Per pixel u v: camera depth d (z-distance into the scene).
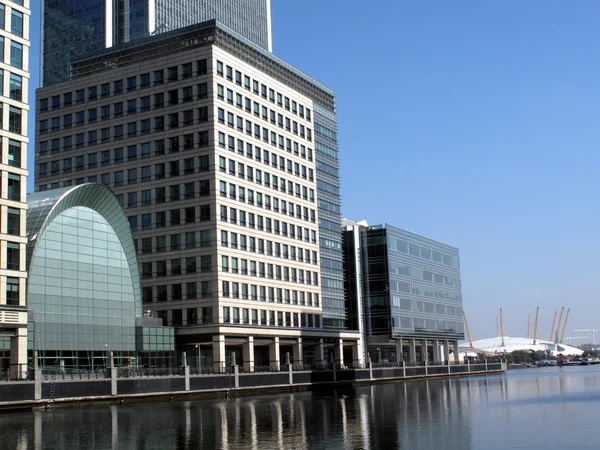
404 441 49.41
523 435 51.97
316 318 145.50
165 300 123.06
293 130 145.00
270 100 138.75
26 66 91.12
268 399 96.75
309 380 124.38
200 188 122.88
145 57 131.75
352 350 162.50
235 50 134.38
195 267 121.56
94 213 103.69
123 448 47.03
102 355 101.94
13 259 87.12
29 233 93.50
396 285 173.00
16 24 90.56
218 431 55.81
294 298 139.25
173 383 95.69
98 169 131.38
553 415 66.44
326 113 164.38
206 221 121.62
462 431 54.75
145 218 126.50
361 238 174.25
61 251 97.56
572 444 47.09
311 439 50.81
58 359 95.06
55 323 95.25
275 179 137.75
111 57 134.88
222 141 124.69
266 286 131.62
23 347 86.62
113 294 105.31
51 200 96.94
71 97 135.62
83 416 69.38
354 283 170.88
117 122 130.88
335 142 166.88
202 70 125.19
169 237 124.25
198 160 123.56
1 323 84.19
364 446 47.22
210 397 101.19
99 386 85.38
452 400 88.44
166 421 63.75
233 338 123.38
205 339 119.06
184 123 125.56
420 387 125.88
